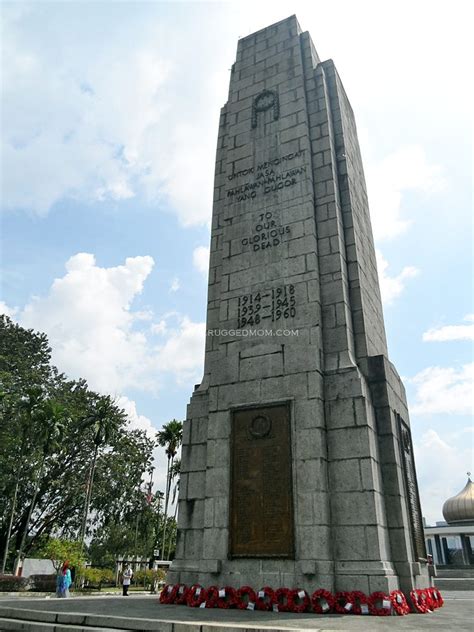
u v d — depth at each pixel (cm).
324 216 1420
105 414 4278
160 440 5050
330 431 1136
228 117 1752
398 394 1351
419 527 1241
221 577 1070
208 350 1451
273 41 1791
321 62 1767
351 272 1392
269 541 1061
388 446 1166
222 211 1647
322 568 987
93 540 4978
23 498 3988
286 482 1096
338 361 1216
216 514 1142
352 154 1709
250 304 1376
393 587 976
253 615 885
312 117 1578
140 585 3809
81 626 802
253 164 1588
